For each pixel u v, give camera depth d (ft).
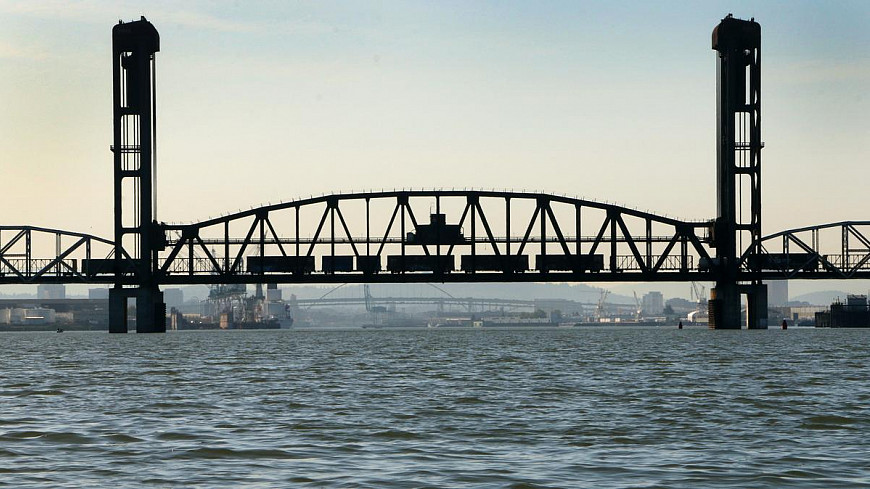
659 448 213.87
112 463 197.77
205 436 230.07
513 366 452.76
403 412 271.49
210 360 520.42
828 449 211.20
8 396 320.09
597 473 187.52
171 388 345.10
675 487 175.94
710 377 380.78
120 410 278.46
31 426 245.45
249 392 328.70
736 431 236.02
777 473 186.50
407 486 176.76
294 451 210.59
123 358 547.90
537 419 257.14
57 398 312.50
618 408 279.08
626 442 221.46
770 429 238.68
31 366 476.95
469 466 194.18
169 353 607.78
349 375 400.88
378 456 205.05
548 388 337.72
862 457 201.87
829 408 275.39
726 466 193.36
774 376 382.63
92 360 529.45
